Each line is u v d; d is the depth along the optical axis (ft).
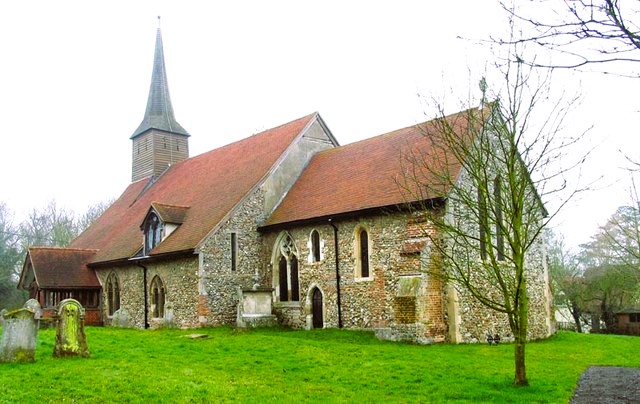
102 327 97.45
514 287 44.75
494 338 68.39
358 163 86.22
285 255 85.92
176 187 113.80
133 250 99.45
